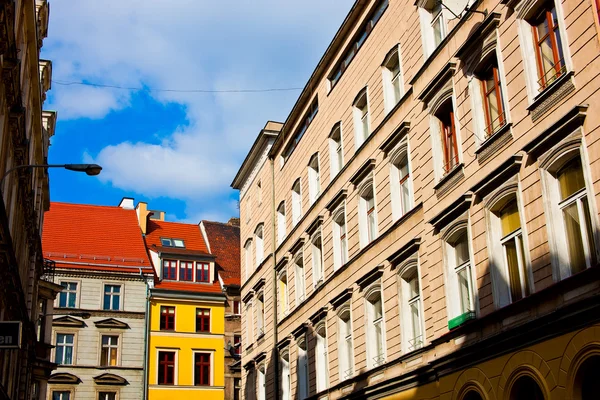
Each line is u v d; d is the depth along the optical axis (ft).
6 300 75.56
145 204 192.34
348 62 95.61
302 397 100.37
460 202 60.18
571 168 48.78
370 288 80.02
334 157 97.91
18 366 99.40
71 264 165.58
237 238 202.59
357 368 82.07
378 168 81.35
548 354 47.39
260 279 125.29
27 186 87.51
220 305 177.68
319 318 94.73
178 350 168.96
